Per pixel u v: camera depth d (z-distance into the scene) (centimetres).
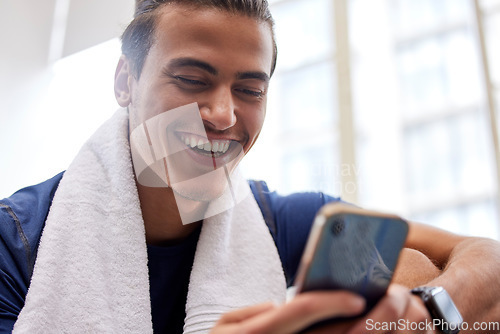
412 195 194
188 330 70
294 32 216
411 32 213
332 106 202
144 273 70
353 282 37
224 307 70
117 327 67
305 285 35
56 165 177
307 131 203
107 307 67
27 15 200
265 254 77
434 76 206
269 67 68
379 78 204
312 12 215
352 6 212
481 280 61
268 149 202
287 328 35
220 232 75
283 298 75
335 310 35
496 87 184
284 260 82
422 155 199
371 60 207
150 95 67
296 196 86
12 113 185
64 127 181
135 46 70
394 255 39
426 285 59
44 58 196
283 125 206
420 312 47
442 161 198
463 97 203
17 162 181
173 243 77
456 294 58
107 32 183
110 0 186
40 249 69
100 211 73
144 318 68
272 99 209
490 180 192
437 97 205
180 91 65
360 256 37
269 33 67
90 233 71
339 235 35
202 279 72
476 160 196
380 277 40
